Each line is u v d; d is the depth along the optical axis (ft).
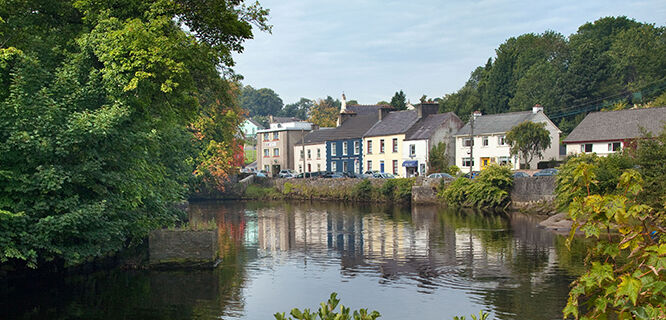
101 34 57.82
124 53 56.59
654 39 272.92
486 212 147.43
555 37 310.86
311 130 296.10
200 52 64.34
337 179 203.62
